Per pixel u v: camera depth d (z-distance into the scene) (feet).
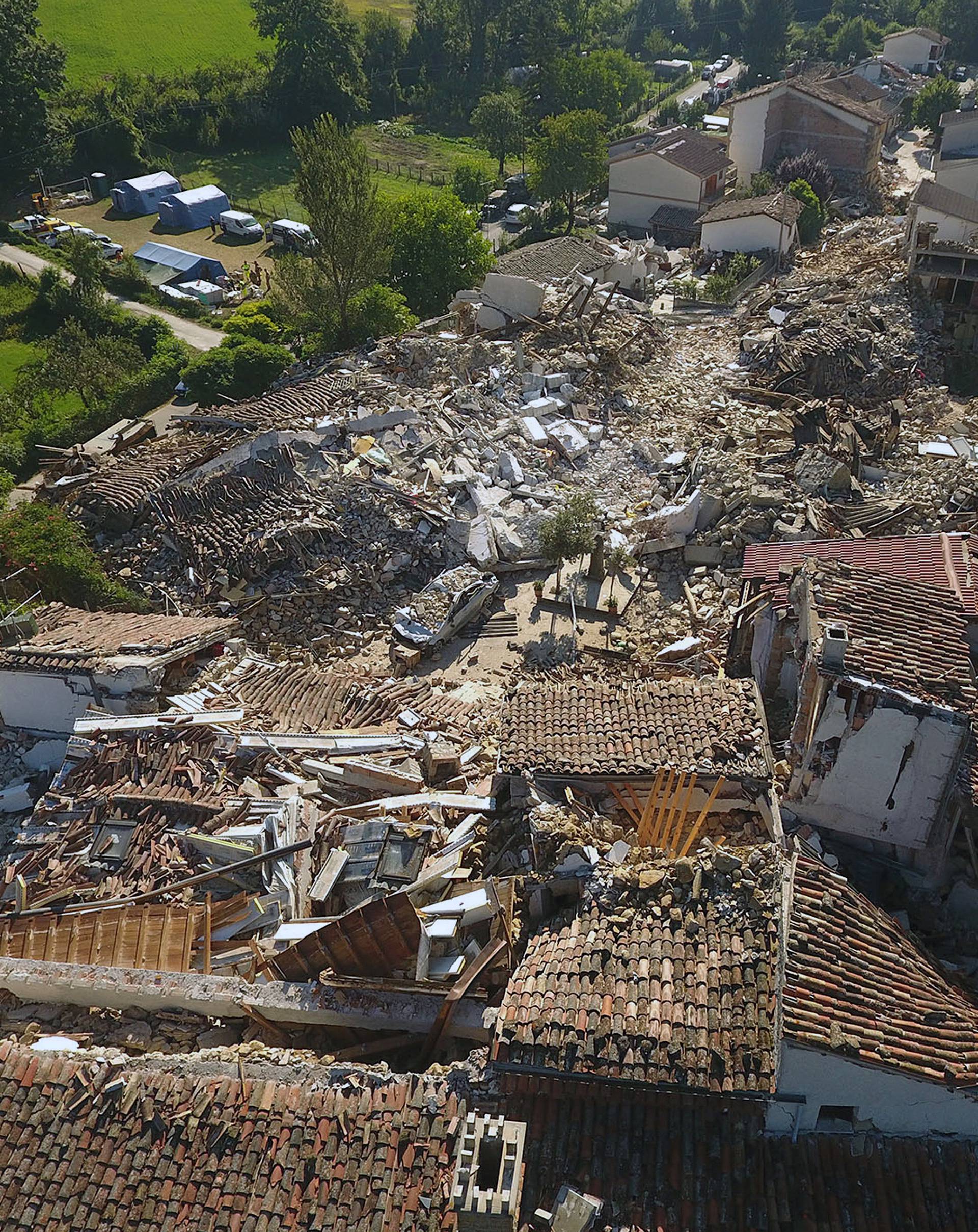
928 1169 53.78
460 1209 47.91
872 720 66.69
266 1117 57.21
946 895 71.72
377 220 214.28
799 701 73.20
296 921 69.92
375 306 222.48
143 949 69.56
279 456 146.30
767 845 64.95
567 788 73.26
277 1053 61.46
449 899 69.26
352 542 137.59
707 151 308.81
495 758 86.53
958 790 67.82
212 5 515.50
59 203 374.84
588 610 127.24
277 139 437.58
